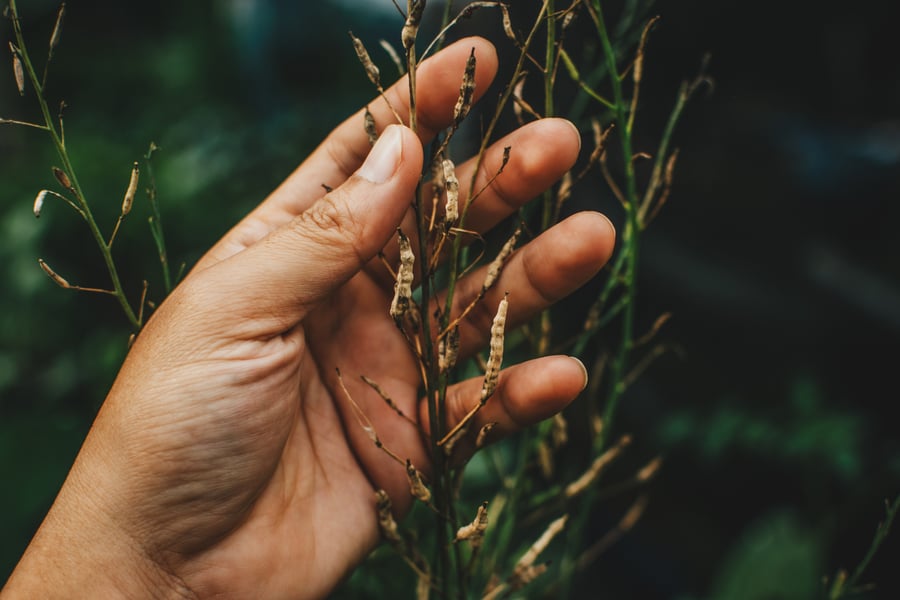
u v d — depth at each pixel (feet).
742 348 2.47
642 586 1.85
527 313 0.88
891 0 3.28
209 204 2.64
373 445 0.95
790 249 2.80
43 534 0.82
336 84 4.74
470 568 0.79
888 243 2.64
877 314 2.24
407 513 0.98
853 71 3.42
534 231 1.12
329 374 0.96
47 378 2.24
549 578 1.11
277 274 0.81
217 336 0.81
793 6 3.34
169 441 0.81
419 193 0.74
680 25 3.33
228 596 0.87
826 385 2.19
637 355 2.58
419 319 0.80
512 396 0.85
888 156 2.78
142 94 5.77
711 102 3.28
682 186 3.19
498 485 1.29
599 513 2.06
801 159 2.91
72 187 0.75
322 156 0.96
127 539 0.82
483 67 0.85
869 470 1.67
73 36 6.84
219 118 3.89
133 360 0.83
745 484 1.97
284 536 0.90
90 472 0.82
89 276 2.49
